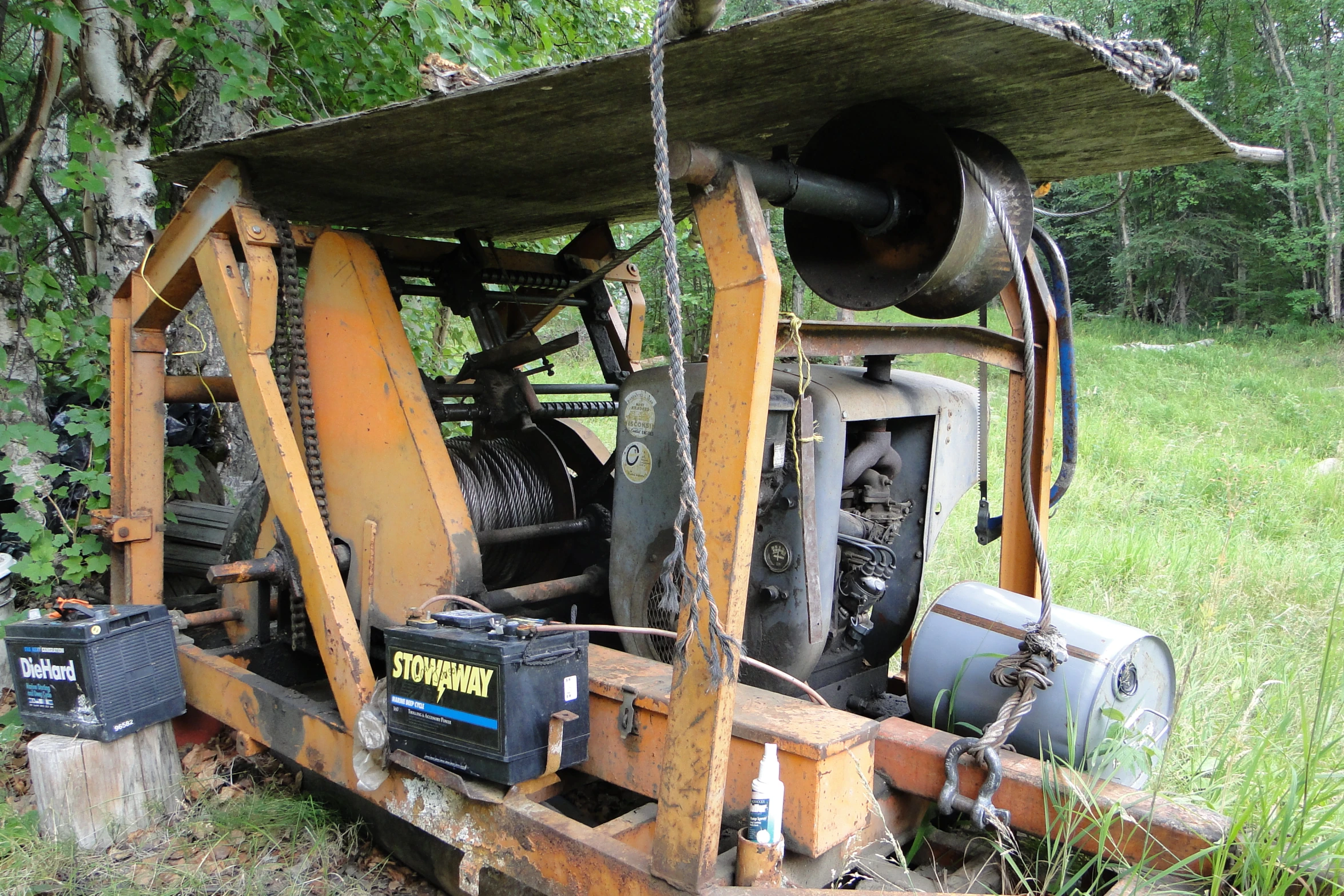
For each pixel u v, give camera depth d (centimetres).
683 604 201
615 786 331
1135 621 508
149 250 371
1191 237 2820
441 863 293
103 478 429
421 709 255
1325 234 2567
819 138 252
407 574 309
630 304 469
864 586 308
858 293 262
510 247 711
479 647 238
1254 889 207
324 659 303
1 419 462
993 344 341
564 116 241
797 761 218
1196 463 977
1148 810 231
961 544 679
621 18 817
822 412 286
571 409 411
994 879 255
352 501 328
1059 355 359
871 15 167
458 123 249
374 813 322
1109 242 3306
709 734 196
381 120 247
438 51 552
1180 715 353
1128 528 721
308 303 340
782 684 288
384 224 432
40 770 331
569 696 248
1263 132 2814
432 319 725
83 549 444
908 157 243
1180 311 2938
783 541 283
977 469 364
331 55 577
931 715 294
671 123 250
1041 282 348
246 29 526
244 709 343
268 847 326
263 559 345
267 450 316
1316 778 249
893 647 350
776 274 199
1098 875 236
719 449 201
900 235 254
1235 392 1571
